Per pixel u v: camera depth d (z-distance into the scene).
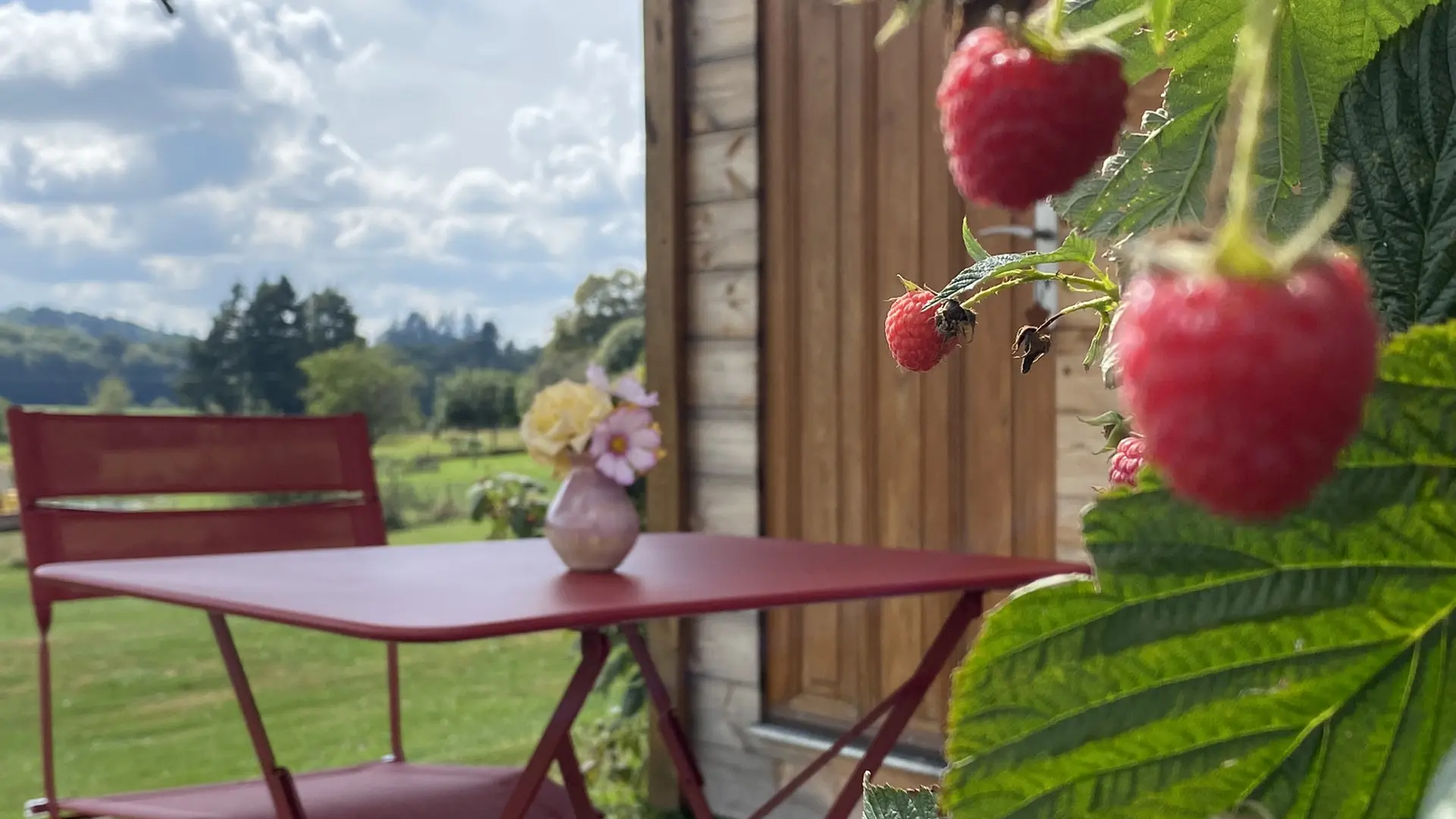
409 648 7.88
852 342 3.57
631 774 4.18
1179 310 0.19
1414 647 0.30
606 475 1.85
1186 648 0.30
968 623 2.02
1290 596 0.30
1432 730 0.30
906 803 0.46
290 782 1.81
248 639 7.93
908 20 0.32
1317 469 0.19
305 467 2.66
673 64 3.84
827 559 1.99
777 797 2.05
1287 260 0.19
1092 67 0.30
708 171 3.83
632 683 3.99
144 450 2.48
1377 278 0.34
